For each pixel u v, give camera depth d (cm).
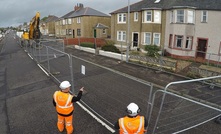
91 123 621
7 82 1152
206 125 611
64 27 4866
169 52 2252
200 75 1104
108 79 1105
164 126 602
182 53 2097
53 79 1122
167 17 2286
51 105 777
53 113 710
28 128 615
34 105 787
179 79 1117
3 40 5516
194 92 905
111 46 2295
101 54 1997
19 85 1073
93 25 3897
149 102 470
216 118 641
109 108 726
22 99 862
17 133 590
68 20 4519
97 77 1147
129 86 977
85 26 3850
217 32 1936
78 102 777
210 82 1019
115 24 2998
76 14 4156
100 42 3438
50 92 920
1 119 684
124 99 809
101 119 644
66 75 1196
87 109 717
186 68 1266
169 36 2269
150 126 599
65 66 1442
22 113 723
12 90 1002
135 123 378
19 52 2480
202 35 2052
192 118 655
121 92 892
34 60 1739
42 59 1752
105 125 606
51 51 2109
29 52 2269
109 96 845
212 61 1945
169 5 2284
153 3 2525
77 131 578
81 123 621
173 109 720
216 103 778
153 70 1325
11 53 2461
